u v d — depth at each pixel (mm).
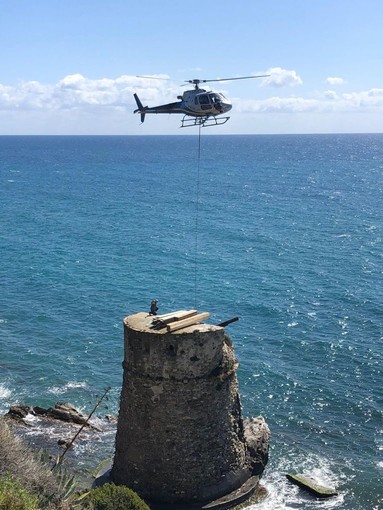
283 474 34656
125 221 111875
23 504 18969
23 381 46062
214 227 105750
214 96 39875
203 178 192375
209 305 62969
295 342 53531
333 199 141875
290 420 41156
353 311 61219
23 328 56281
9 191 154375
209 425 26891
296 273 75688
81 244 91812
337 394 44531
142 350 26406
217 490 27109
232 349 28594
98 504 23344
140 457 26922
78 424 39312
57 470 27062
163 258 83188
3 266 77562
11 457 21656
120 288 68688
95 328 56719
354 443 38469
